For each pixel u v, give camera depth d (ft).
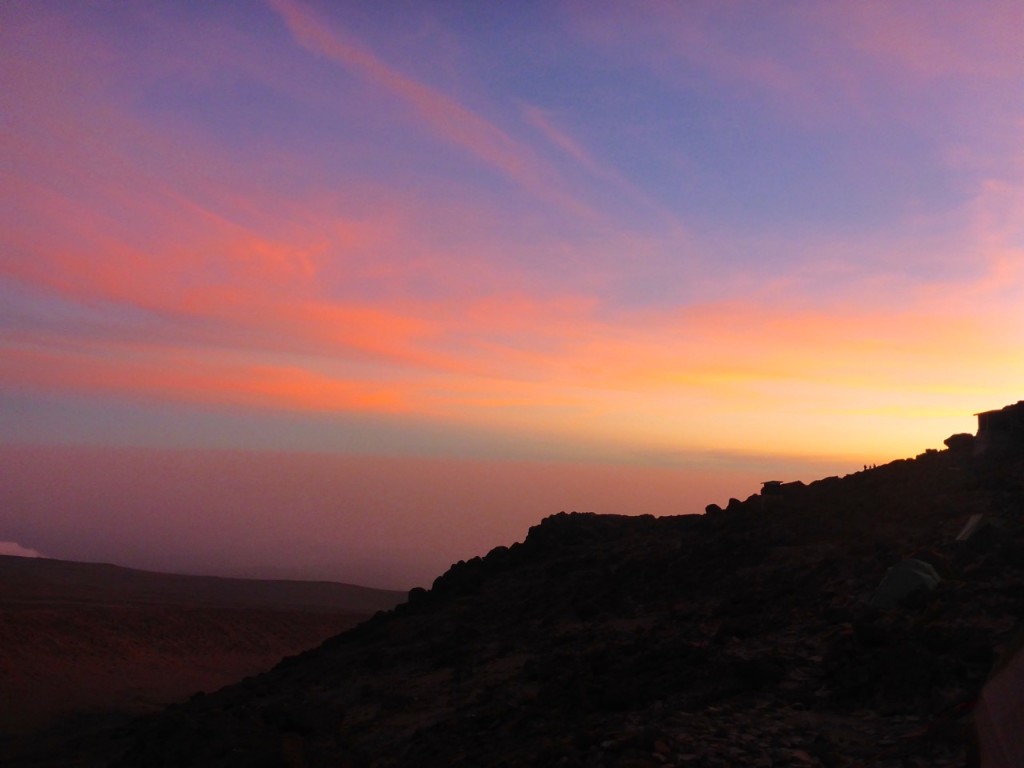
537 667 53.11
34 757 70.64
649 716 38.96
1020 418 69.10
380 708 56.24
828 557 59.41
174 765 46.39
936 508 62.80
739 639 48.32
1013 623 39.29
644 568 73.77
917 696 35.06
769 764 31.17
